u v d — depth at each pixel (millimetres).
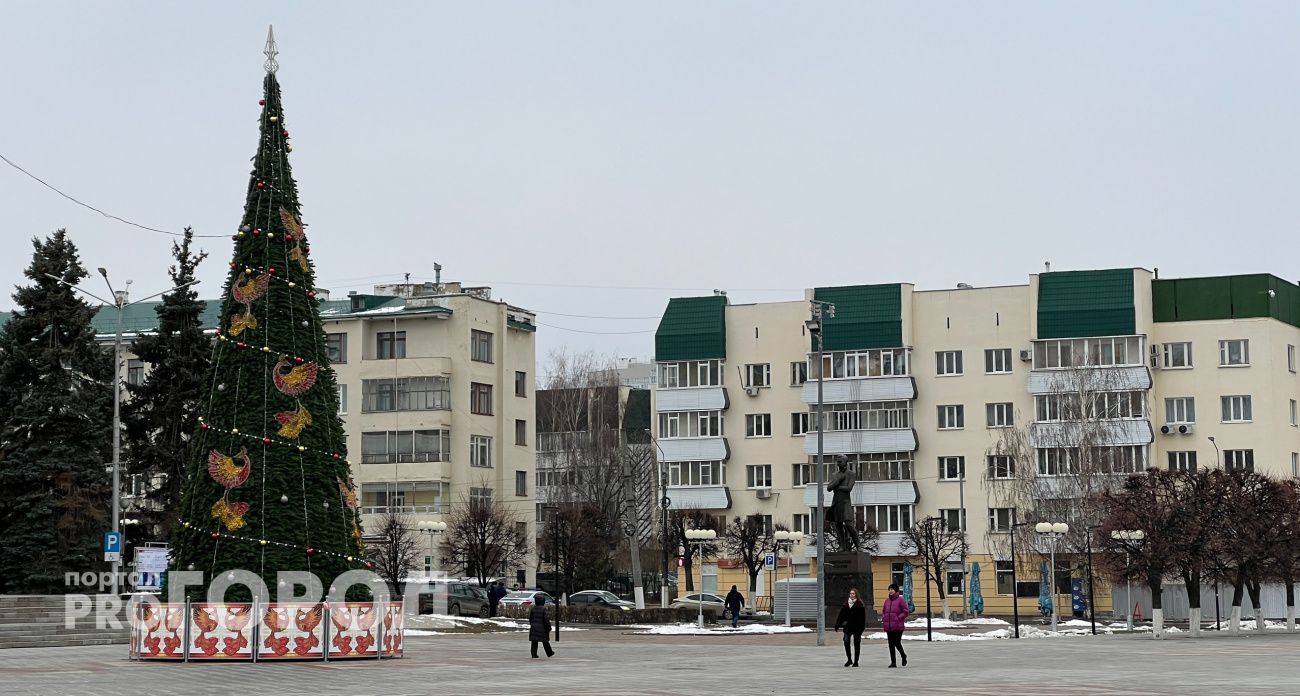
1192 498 66375
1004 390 101375
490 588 68625
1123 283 99312
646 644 52844
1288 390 100625
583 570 98375
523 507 103625
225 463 39594
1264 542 68188
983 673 36219
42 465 59656
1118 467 91812
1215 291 99312
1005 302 102000
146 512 66812
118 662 38656
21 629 48000
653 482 116750
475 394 99562
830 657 44562
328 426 40969
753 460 106938
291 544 39438
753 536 96375
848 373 104625
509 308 104562
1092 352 99375
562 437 117938
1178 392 99438
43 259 61812
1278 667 38750
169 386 66938
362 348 99188
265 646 38500
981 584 100125
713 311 109188
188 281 67875
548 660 42188
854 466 103688
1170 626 80625
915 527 93500
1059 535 85000
